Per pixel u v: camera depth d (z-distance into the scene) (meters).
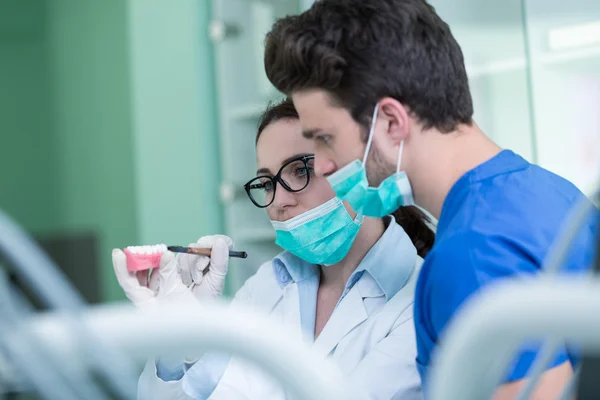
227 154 3.09
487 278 0.87
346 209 1.39
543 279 0.53
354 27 0.99
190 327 0.56
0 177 3.85
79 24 3.68
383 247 1.44
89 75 3.66
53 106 3.79
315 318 1.50
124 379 0.56
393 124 1.00
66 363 0.56
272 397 1.43
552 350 0.61
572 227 0.59
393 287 1.42
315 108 1.03
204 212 3.14
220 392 1.41
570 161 2.24
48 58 3.79
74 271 2.21
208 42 3.17
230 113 3.09
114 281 3.63
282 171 1.41
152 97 3.29
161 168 3.28
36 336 0.56
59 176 3.79
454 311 0.88
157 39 3.26
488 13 2.36
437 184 1.00
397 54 0.98
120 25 3.53
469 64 2.38
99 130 3.65
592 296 0.48
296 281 1.53
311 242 1.40
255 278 1.61
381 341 1.36
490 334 0.52
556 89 2.26
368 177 1.04
